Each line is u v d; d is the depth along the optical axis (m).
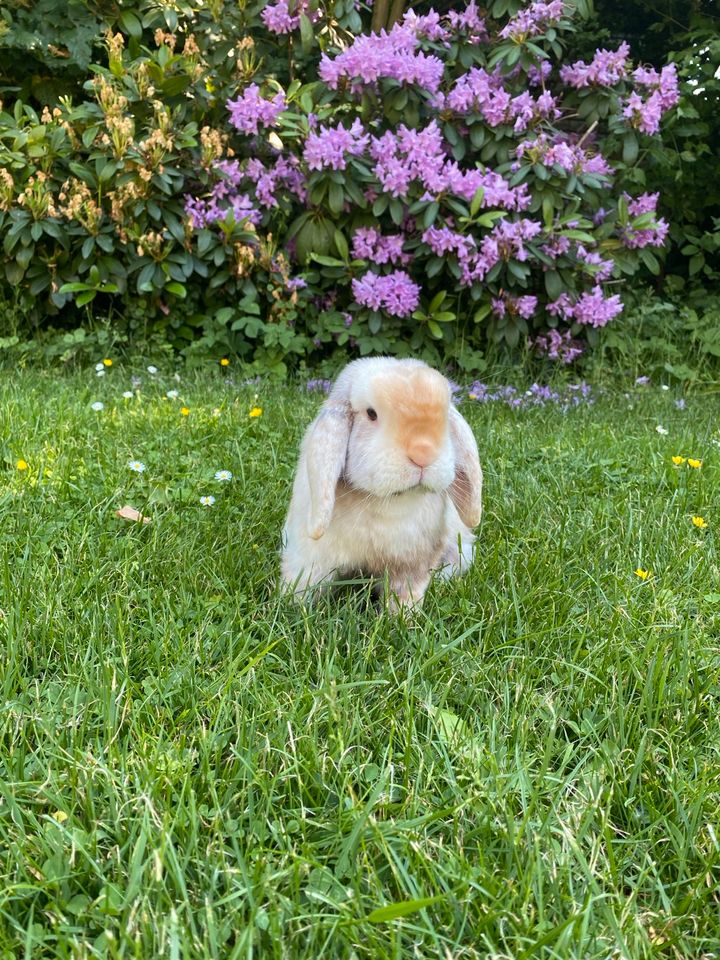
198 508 0.93
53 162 1.80
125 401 1.37
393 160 1.69
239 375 1.78
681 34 2.31
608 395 1.79
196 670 0.62
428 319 1.80
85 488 0.94
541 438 1.30
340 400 0.69
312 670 0.64
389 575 0.74
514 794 0.51
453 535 0.80
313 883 0.44
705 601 0.77
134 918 0.40
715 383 1.94
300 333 1.87
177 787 0.50
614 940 0.42
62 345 1.77
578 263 1.82
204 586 0.76
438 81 1.76
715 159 2.25
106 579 0.74
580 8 1.81
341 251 1.77
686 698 0.62
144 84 1.75
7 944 0.39
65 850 0.45
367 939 0.41
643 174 2.04
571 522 0.95
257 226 1.84
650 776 0.54
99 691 0.57
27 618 0.66
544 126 1.79
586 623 0.71
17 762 0.50
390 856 0.44
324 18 1.87
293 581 0.74
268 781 0.51
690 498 1.04
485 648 0.67
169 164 1.78
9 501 0.89
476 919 0.43
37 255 1.81
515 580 0.78
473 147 1.81
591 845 0.48
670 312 2.14
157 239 1.74
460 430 0.74
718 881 0.46
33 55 1.97
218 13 1.80
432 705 0.59
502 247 1.74
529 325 1.95
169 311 1.82
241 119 1.74
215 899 0.43
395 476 0.64
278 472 1.05
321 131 1.72
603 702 0.61
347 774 0.51
